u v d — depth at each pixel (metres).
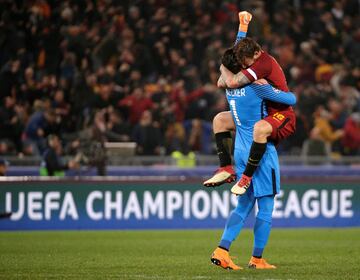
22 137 54.47
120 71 60.34
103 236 44.09
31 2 62.53
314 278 25.81
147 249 37.19
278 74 27.33
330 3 73.12
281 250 36.84
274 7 71.31
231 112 28.00
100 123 53.47
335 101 60.34
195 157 52.81
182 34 65.06
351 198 50.66
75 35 60.91
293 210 49.84
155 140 55.59
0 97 57.75
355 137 58.12
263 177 27.69
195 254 34.78
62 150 53.72
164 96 59.59
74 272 27.84
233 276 26.14
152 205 48.50
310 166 53.78
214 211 49.19
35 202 47.25
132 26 64.50
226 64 27.48
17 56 60.00
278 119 27.27
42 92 57.66
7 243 39.94
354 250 36.84
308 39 70.44
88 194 47.84
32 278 26.14
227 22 66.75
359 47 70.06
